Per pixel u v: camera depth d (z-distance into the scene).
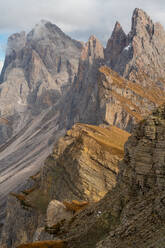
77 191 86.75
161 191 33.53
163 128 37.06
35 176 152.75
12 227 112.94
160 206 31.19
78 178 88.12
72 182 90.88
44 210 96.00
